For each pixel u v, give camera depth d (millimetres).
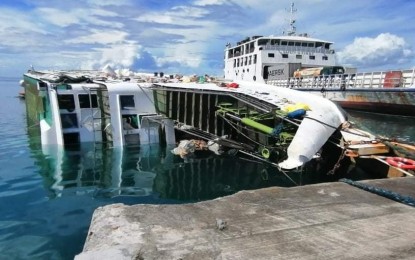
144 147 17922
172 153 16906
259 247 3861
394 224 4547
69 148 17203
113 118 17844
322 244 3975
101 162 15148
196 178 13258
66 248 7492
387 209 5082
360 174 12703
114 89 18094
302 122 12625
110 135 17750
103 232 4082
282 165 11812
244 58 45281
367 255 3746
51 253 7277
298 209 4996
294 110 13367
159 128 18797
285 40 41531
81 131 17672
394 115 27953
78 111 17594
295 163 11617
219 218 4594
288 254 3734
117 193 11438
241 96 16203
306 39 42125
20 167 14102
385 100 27500
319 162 13797
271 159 14500
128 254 3484
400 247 3928
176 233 4105
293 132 13492
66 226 8633
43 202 10359
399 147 12031
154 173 13805
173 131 18734
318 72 36062
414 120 26547
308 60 42031
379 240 4094
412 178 6824
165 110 18672
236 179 13109
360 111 30875
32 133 22109
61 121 17266
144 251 3631
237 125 15852
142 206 4883
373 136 13406
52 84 17391
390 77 27625
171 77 26344
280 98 15836
